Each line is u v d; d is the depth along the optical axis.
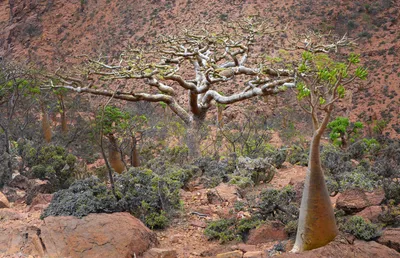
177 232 6.61
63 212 6.05
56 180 9.39
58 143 17.17
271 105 26.22
